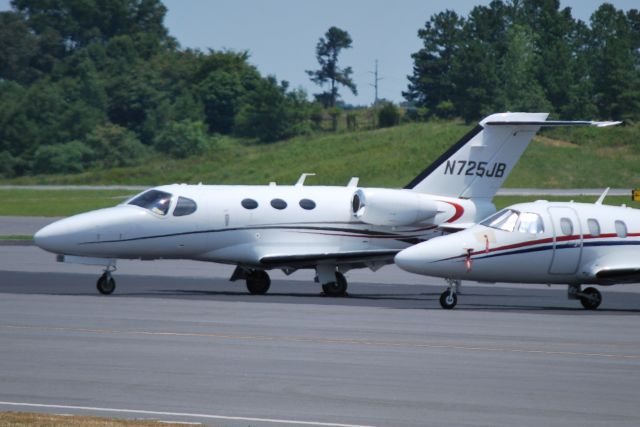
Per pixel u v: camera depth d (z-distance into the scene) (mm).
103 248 89438
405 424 39594
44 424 36875
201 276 112500
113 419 38312
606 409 42625
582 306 87125
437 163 98375
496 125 98562
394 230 98000
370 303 85500
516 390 46031
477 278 82125
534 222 83438
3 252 140250
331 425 39094
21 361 51125
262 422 39312
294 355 54188
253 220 94438
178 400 42906
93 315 70562
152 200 92125
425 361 53062
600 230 85062
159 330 63125
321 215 96625
